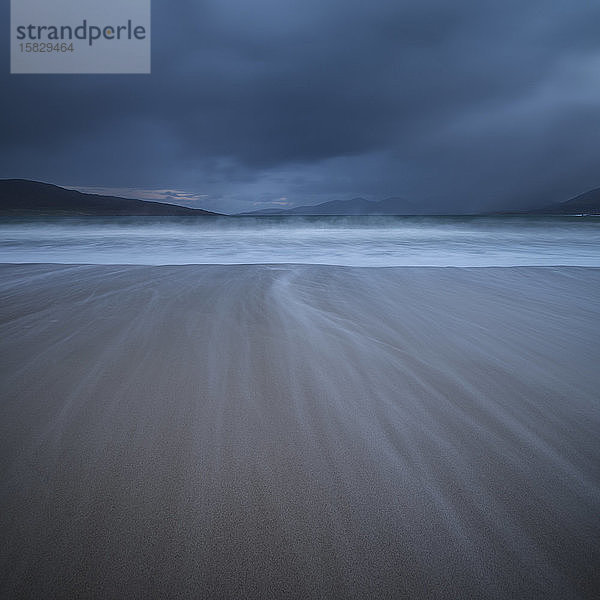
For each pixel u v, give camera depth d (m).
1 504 1.29
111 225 24.50
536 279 5.36
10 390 2.05
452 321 3.41
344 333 3.05
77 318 3.37
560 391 2.12
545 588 1.05
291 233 16.78
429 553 1.15
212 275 5.46
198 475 1.45
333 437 1.68
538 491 1.38
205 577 1.08
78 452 1.56
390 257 8.26
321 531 1.22
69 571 1.08
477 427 1.77
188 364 2.41
